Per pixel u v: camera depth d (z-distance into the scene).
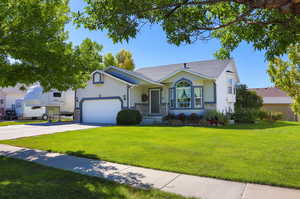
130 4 3.59
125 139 9.01
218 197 3.47
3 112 28.47
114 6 3.67
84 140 8.96
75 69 7.74
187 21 4.03
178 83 17.59
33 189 3.76
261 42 3.96
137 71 23.55
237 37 4.48
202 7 4.01
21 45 6.15
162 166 5.11
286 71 9.07
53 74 7.34
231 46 4.68
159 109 18.80
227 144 7.68
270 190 3.72
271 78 9.58
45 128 14.45
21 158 6.18
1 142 8.88
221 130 11.95
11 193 3.57
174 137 9.46
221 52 4.99
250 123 17.03
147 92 19.55
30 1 5.75
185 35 4.10
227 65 19.03
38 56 6.69
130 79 18.62
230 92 19.56
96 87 19.42
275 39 3.76
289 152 6.36
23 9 5.68
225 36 4.65
